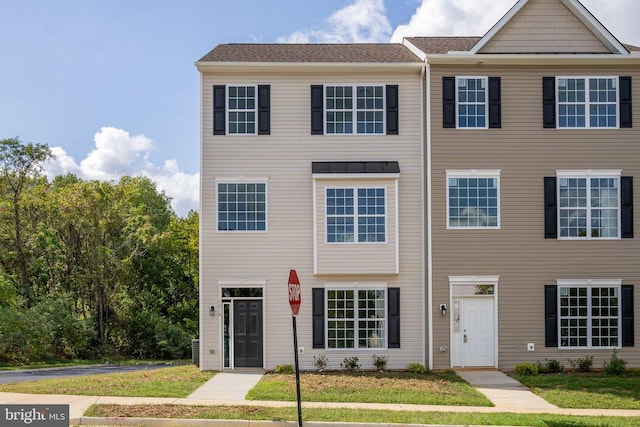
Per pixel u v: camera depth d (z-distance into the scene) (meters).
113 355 37.47
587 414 15.32
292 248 22.77
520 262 22.34
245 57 23.44
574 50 22.84
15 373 24.89
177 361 36.19
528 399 17.27
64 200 37.38
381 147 23.06
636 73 22.78
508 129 22.58
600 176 22.58
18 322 31.70
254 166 22.94
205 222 22.80
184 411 14.66
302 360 22.50
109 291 39.34
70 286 38.66
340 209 22.69
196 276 48.16
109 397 16.27
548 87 22.62
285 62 22.83
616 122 22.69
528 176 22.52
